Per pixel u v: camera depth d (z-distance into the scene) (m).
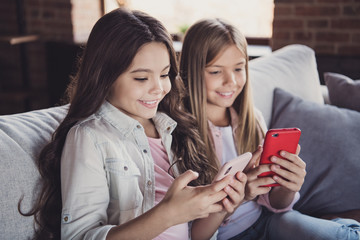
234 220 1.39
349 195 1.50
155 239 1.08
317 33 2.93
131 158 1.12
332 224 1.27
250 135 1.52
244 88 1.51
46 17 3.64
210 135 1.45
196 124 1.38
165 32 1.09
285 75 1.97
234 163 0.98
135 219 0.93
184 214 0.91
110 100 1.15
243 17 3.61
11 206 0.96
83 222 0.97
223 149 1.44
